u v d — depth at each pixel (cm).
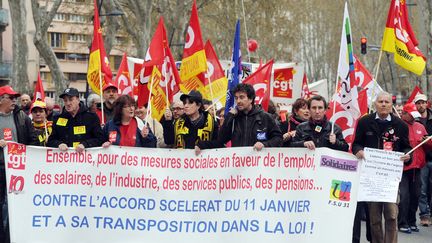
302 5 5959
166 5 3319
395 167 923
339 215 902
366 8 4853
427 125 1418
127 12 4112
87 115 968
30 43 6194
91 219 916
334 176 902
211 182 906
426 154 1334
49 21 2877
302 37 6456
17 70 3033
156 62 1055
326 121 965
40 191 915
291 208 901
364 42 1983
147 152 913
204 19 5066
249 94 900
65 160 916
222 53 5247
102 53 1127
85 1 4159
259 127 908
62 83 2942
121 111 951
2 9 5109
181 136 980
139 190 912
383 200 921
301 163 898
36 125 1105
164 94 1109
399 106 1528
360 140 985
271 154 899
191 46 1114
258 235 901
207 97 1273
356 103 983
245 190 902
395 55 1095
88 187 916
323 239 901
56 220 915
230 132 921
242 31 4559
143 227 912
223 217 905
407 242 1184
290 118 1189
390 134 974
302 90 1900
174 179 910
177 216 910
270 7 4459
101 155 916
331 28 6088
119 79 1330
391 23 1089
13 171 912
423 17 2898
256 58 5269
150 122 1194
